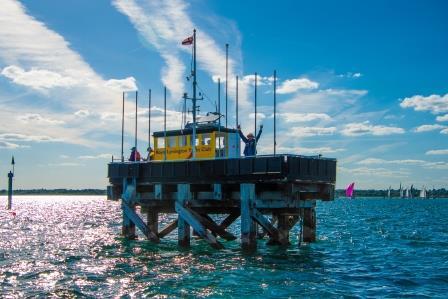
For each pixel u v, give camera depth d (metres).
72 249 40.47
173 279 26.75
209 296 23.20
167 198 37.38
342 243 44.75
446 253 38.53
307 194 36.09
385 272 29.64
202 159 35.28
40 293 24.48
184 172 36.12
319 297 23.23
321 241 45.88
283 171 32.16
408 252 39.03
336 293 24.08
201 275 27.61
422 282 27.03
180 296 23.27
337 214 117.25
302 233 39.56
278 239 35.91
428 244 45.44
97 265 31.86
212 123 39.56
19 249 41.47
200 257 33.44
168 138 40.91
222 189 35.50
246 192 33.12
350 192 198.12
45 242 47.22
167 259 32.97
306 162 33.72
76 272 29.59
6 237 53.47
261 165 32.88
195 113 39.88
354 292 24.41
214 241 34.81
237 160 33.81
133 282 26.31
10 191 124.81
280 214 37.47
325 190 36.06
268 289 24.48
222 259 32.59
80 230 64.75
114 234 57.00
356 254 36.97
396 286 25.98
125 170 39.50
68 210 145.88
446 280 27.56
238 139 39.97
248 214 33.00
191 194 36.09
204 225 36.12
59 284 26.38
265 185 34.16
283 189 33.00
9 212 121.94
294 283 25.86
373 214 117.19
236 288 24.64
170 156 40.75
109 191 41.34
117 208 169.00
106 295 23.84
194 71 40.78
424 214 117.19
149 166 38.19
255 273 28.14
